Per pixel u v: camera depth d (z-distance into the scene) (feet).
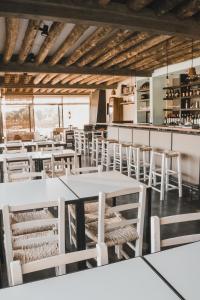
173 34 14.62
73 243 10.63
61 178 10.87
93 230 8.60
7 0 11.30
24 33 17.89
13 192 9.12
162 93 33.58
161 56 24.64
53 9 12.13
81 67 27.20
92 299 3.73
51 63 24.64
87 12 12.58
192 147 17.38
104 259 4.58
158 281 4.10
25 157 15.01
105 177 10.90
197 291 3.88
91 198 8.34
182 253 4.91
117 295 3.80
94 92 49.06
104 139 27.25
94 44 18.22
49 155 17.07
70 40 17.44
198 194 16.61
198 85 27.02
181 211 14.01
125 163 26.09
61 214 6.96
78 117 55.98
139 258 4.74
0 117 38.65
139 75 31.83
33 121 51.72
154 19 13.26
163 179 15.75
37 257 6.91
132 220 8.00
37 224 6.92
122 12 12.51
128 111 41.29
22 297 3.78
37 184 10.04
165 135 20.08
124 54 22.63
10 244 6.75
